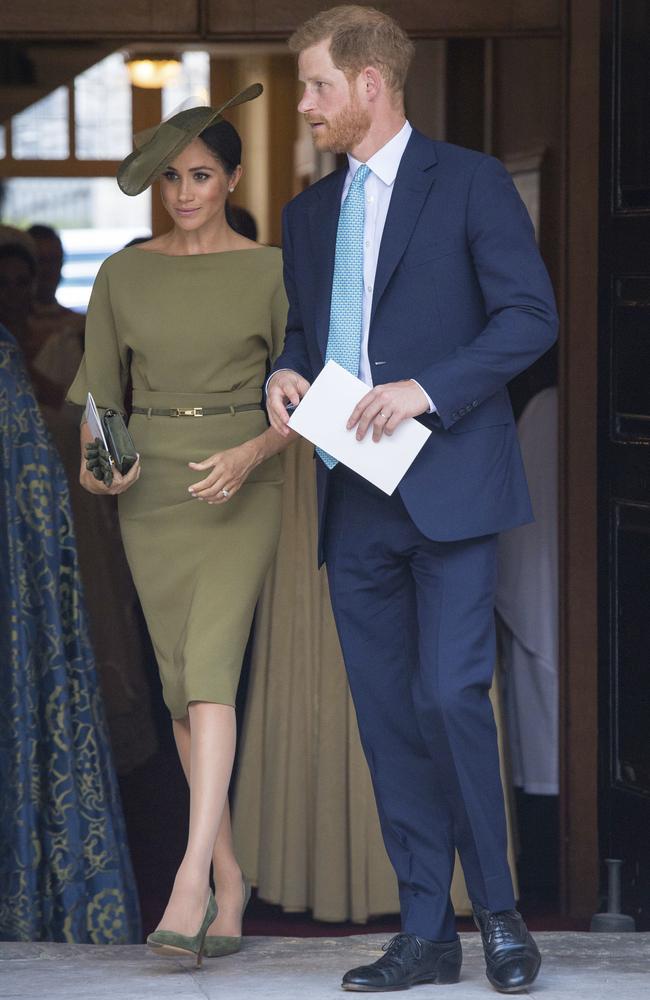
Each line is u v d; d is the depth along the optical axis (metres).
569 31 16.12
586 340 16.34
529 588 17.94
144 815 20.05
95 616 21.67
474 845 10.93
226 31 16.38
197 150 12.79
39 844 14.38
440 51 25.83
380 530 11.12
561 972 11.50
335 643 15.86
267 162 38.22
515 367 10.59
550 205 21.78
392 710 11.45
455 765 10.84
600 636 16.16
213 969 12.05
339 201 11.27
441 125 25.95
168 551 13.02
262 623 16.39
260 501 13.06
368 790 15.92
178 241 13.18
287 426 11.12
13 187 35.00
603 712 16.12
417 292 10.86
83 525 21.69
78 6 16.22
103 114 35.22
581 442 16.45
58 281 23.97
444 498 10.81
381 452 10.59
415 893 11.27
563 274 16.34
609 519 15.90
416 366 10.90
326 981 11.36
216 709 12.43
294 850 16.17
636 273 15.34
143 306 12.94
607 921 15.11
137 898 14.83
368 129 10.91
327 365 10.64
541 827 18.97
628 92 15.51
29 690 14.32
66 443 21.80
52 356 23.77
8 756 14.27
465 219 10.77
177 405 13.00
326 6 16.34
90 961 12.41
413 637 11.45
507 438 11.08
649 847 15.32
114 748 21.59
